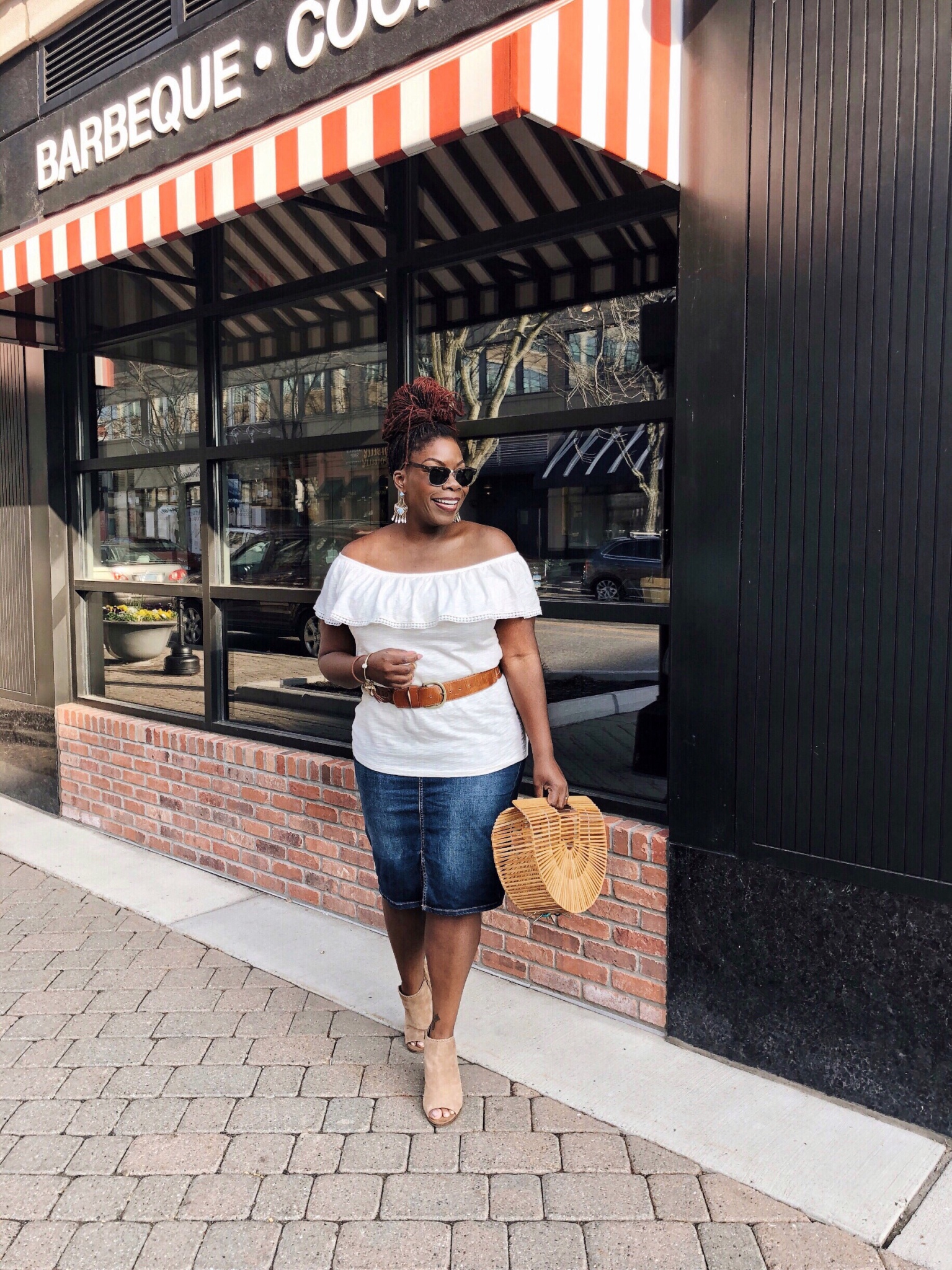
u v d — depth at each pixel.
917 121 2.29
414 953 2.75
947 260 2.27
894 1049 2.51
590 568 3.14
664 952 2.93
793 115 2.47
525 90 2.11
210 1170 2.38
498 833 2.38
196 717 4.65
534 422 3.22
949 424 2.29
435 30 2.89
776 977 2.70
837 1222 2.18
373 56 3.10
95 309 4.98
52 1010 3.16
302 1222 2.21
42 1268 2.09
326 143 2.55
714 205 2.63
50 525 5.19
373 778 2.56
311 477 4.04
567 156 3.05
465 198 3.34
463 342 3.43
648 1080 2.73
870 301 2.39
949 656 2.33
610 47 2.38
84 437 5.21
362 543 2.58
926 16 2.25
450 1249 2.12
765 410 2.58
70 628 5.30
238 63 3.61
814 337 2.48
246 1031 3.02
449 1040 2.57
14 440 5.34
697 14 2.61
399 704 2.45
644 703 3.05
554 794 2.44
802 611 2.56
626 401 3.01
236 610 4.43
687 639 2.78
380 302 3.67
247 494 4.35
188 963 3.49
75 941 3.68
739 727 2.69
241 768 4.22
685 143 2.67
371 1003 3.19
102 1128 2.55
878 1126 2.51
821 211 2.45
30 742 5.50
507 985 3.30
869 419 2.41
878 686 2.45
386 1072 2.80
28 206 4.91
